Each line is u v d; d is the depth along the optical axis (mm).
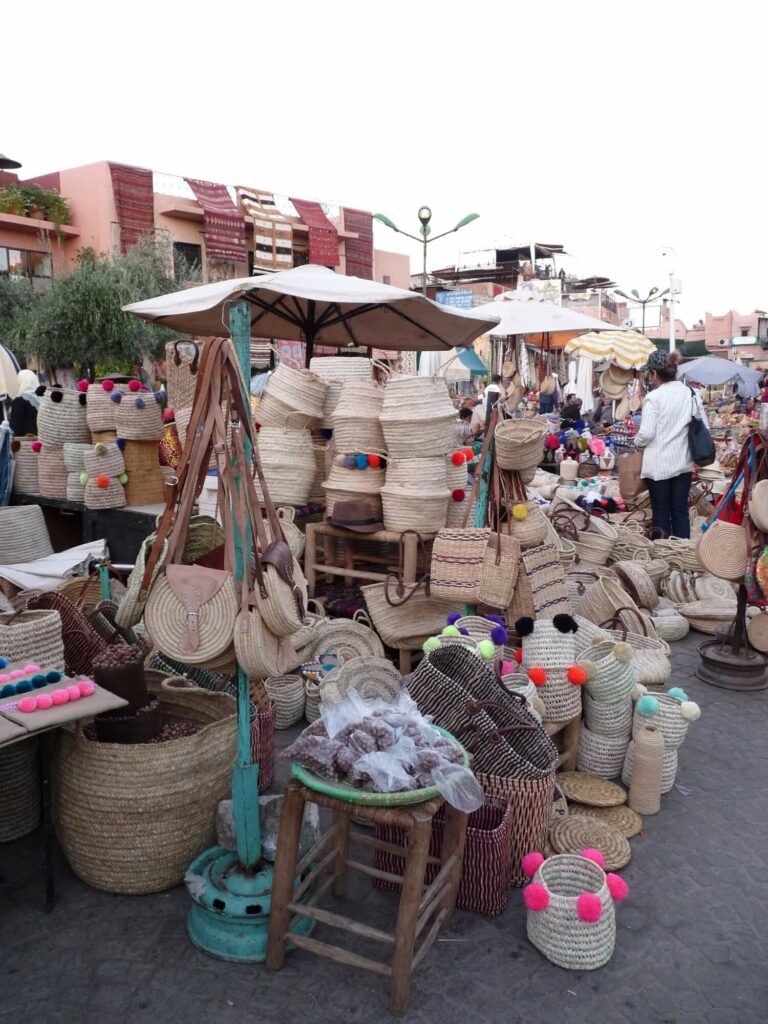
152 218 19812
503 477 4285
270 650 2281
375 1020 2125
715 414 22703
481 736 2736
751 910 2641
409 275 28359
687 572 6430
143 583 2432
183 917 2531
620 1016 2168
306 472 5070
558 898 2332
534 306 9242
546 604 4156
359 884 2740
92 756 2541
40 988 2215
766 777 3596
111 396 5703
